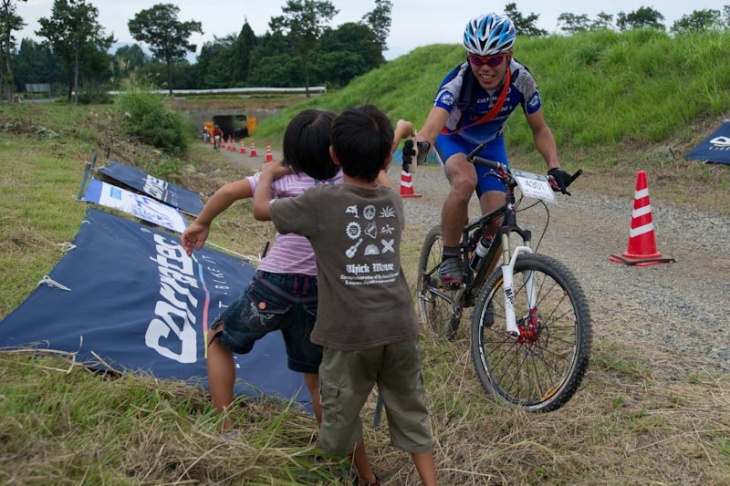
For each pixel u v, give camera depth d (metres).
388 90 30.30
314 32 86.56
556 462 2.81
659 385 3.54
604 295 5.38
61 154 11.00
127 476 2.30
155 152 17.16
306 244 2.74
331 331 2.43
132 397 2.82
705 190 9.99
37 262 4.55
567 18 64.56
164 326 3.61
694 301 5.18
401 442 2.55
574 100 15.16
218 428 2.75
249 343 2.85
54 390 2.73
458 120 3.97
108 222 4.75
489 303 3.54
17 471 2.10
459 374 3.69
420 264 4.66
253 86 101.88
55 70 117.50
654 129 12.37
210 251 5.28
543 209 9.68
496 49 3.60
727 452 2.83
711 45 13.51
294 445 2.87
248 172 16.58
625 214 9.06
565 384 3.08
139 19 99.12
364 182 2.49
